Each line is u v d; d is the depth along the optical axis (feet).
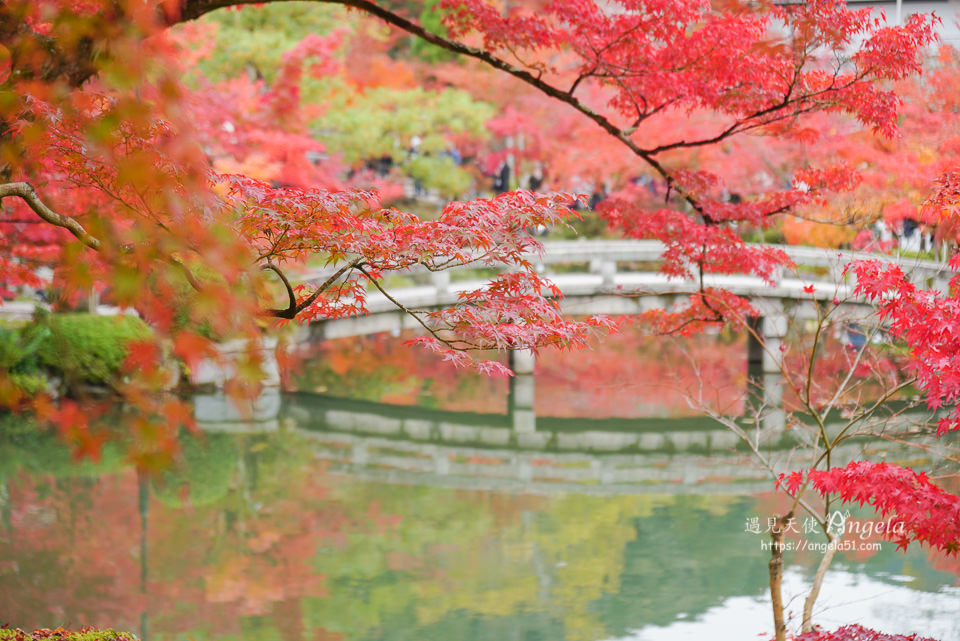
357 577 29.78
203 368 52.19
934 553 31.30
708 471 42.37
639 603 27.55
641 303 57.93
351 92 73.26
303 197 15.58
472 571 30.42
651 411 53.62
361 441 48.14
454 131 77.77
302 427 50.44
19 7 8.85
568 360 69.36
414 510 37.11
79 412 7.67
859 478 17.79
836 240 49.32
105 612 26.35
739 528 34.60
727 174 56.80
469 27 26.84
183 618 26.05
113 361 46.47
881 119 25.75
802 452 43.62
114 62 6.95
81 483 39.78
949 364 16.44
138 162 7.23
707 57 25.75
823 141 41.68
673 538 33.58
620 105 29.71
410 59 89.76
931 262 26.63
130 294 7.11
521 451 46.55
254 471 42.29
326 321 57.52
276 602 27.58
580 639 24.95
